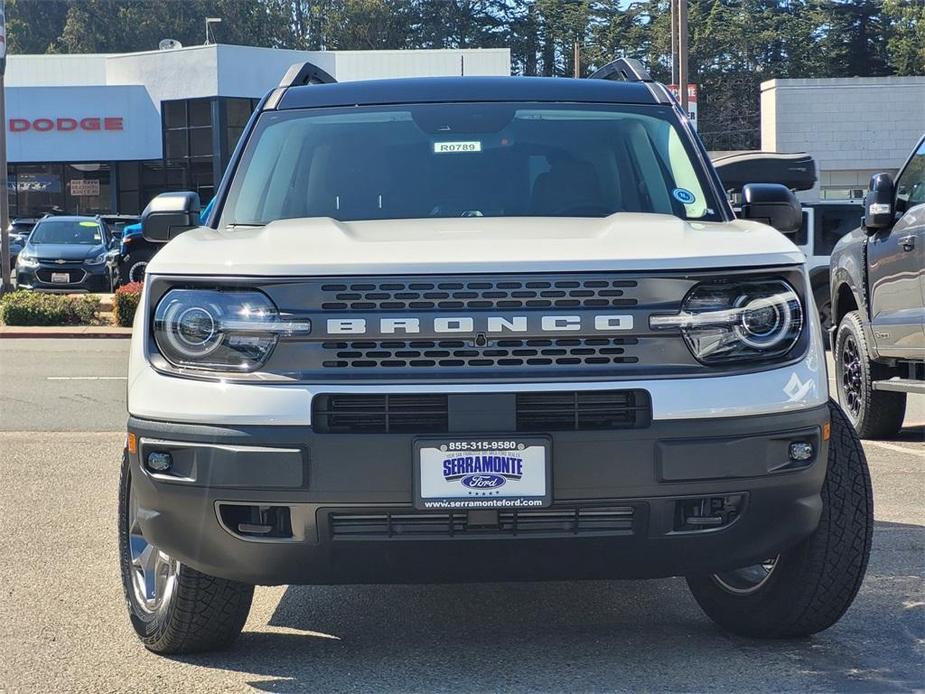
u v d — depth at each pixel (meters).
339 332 3.55
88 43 105.31
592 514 3.59
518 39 105.00
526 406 3.54
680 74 25.62
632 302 3.58
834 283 9.34
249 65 48.19
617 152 4.86
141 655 4.20
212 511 3.60
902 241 7.99
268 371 3.58
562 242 3.75
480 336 3.54
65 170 48.81
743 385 3.59
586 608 4.74
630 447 3.52
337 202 4.68
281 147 4.92
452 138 4.91
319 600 4.88
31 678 3.96
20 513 6.45
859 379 8.97
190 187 48.06
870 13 101.25
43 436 9.10
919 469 7.54
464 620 4.59
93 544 5.79
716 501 3.70
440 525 3.56
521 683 3.88
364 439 3.49
